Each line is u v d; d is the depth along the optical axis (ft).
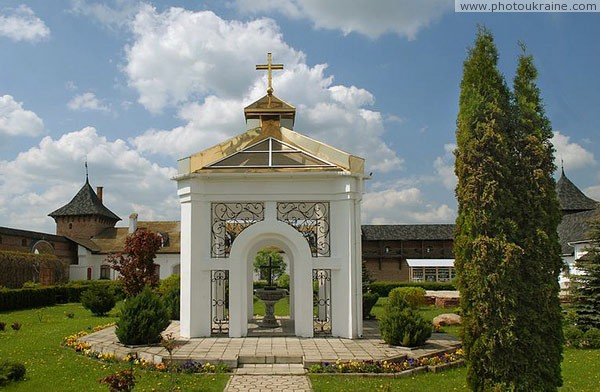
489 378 29.66
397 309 46.91
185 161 52.13
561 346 30.19
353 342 48.06
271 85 59.77
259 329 56.65
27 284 114.21
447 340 50.01
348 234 50.98
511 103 31.60
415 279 190.19
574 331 56.24
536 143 30.50
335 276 51.39
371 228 200.34
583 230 118.01
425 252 193.67
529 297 29.40
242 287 51.72
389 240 194.39
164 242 176.76
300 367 40.86
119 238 187.52
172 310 65.21
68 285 126.72
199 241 51.75
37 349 49.85
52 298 116.06
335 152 52.49
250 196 52.16
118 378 29.04
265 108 57.82
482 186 30.01
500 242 29.32
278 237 53.67
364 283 99.91
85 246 175.01
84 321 77.82
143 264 91.50
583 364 45.73
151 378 37.73
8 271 119.44
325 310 59.00
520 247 29.30
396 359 41.47
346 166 51.65
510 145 30.81
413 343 45.27
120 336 45.98
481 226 29.81
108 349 45.52
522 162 30.55
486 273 29.43
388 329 45.96
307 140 54.03
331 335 51.03
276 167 52.90
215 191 52.37
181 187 52.85
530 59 32.12
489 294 29.37
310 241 53.52
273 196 52.08
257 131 55.06
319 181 52.16
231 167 52.80
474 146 30.32
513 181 30.27
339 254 51.42
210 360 40.81
